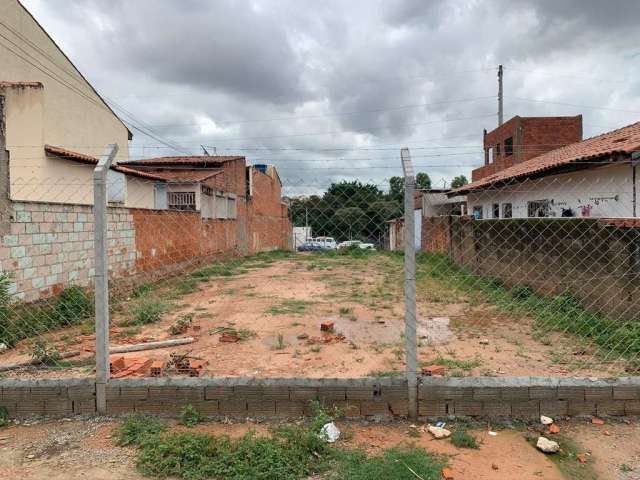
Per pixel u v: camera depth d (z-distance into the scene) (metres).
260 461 2.98
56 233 8.09
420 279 12.73
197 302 9.63
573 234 7.79
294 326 7.35
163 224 13.20
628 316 6.43
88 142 19.78
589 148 10.69
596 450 3.27
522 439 3.42
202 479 2.87
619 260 6.59
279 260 20.75
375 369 5.11
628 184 8.30
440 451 3.23
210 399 3.73
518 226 10.01
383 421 3.68
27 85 12.46
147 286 11.14
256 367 5.21
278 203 35.25
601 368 5.03
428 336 6.59
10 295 6.63
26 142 12.47
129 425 3.50
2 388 3.77
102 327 3.74
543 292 8.88
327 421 3.54
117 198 14.20
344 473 2.92
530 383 3.71
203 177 18.08
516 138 20.33
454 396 3.70
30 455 3.17
